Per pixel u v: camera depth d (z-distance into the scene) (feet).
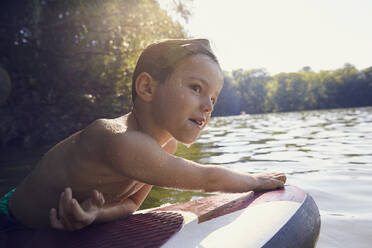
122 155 3.16
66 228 3.14
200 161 12.58
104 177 3.50
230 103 283.18
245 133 30.37
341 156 12.84
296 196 3.93
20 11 30.40
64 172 3.53
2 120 29.58
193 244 2.74
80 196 3.64
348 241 3.98
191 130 3.38
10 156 17.97
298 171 9.98
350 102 272.31
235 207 3.65
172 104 3.33
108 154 3.21
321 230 4.46
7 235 3.54
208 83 3.34
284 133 27.99
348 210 5.64
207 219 3.36
